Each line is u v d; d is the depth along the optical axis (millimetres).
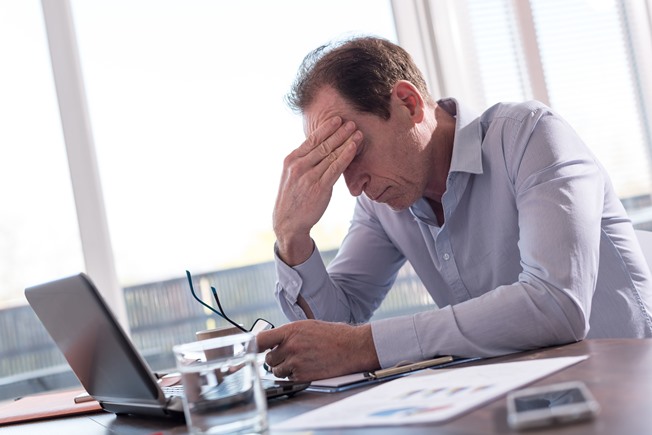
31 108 2619
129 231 2652
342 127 1455
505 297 1139
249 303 2727
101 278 2580
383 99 1435
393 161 1455
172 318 2672
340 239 2750
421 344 1130
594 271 1216
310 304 1579
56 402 1438
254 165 2762
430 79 2830
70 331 1035
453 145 1503
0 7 2609
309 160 1508
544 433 616
